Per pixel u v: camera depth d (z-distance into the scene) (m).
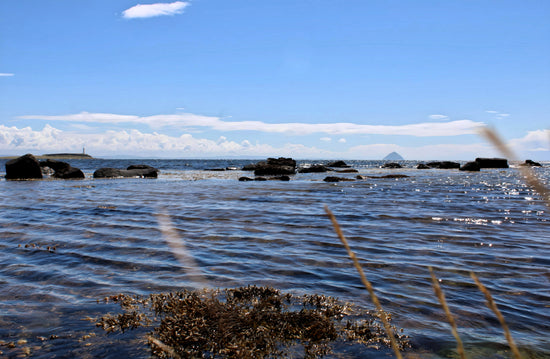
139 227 9.70
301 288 5.37
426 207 14.08
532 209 13.52
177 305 4.50
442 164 69.75
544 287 5.37
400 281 5.66
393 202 15.74
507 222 10.79
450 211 13.00
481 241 8.31
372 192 20.53
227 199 16.81
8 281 5.65
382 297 5.02
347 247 1.02
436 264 6.54
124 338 3.92
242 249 7.55
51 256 6.98
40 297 5.04
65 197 17.28
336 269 6.25
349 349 3.69
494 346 3.67
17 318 4.40
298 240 8.38
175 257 6.88
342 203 15.38
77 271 6.12
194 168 69.25
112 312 4.57
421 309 4.62
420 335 3.95
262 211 12.88
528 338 3.84
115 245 7.77
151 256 6.96
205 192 20.41
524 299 4.93
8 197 17.16
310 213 12.45
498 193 19.75
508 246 7.86
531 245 7.95
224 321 4.08
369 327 4.15
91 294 5.15
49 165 40.44
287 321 4.21
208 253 7.23
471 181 29.80
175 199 16.61
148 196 17.98
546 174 43.88
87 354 3.60
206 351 3.63
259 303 4.71
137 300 4.92
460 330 4.05
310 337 3.93
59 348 3.72
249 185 26.30
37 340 3.88
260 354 3.57
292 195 18.78
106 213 12.12
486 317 4.37
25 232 9.08
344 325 4.21
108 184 26.98
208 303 4.41
